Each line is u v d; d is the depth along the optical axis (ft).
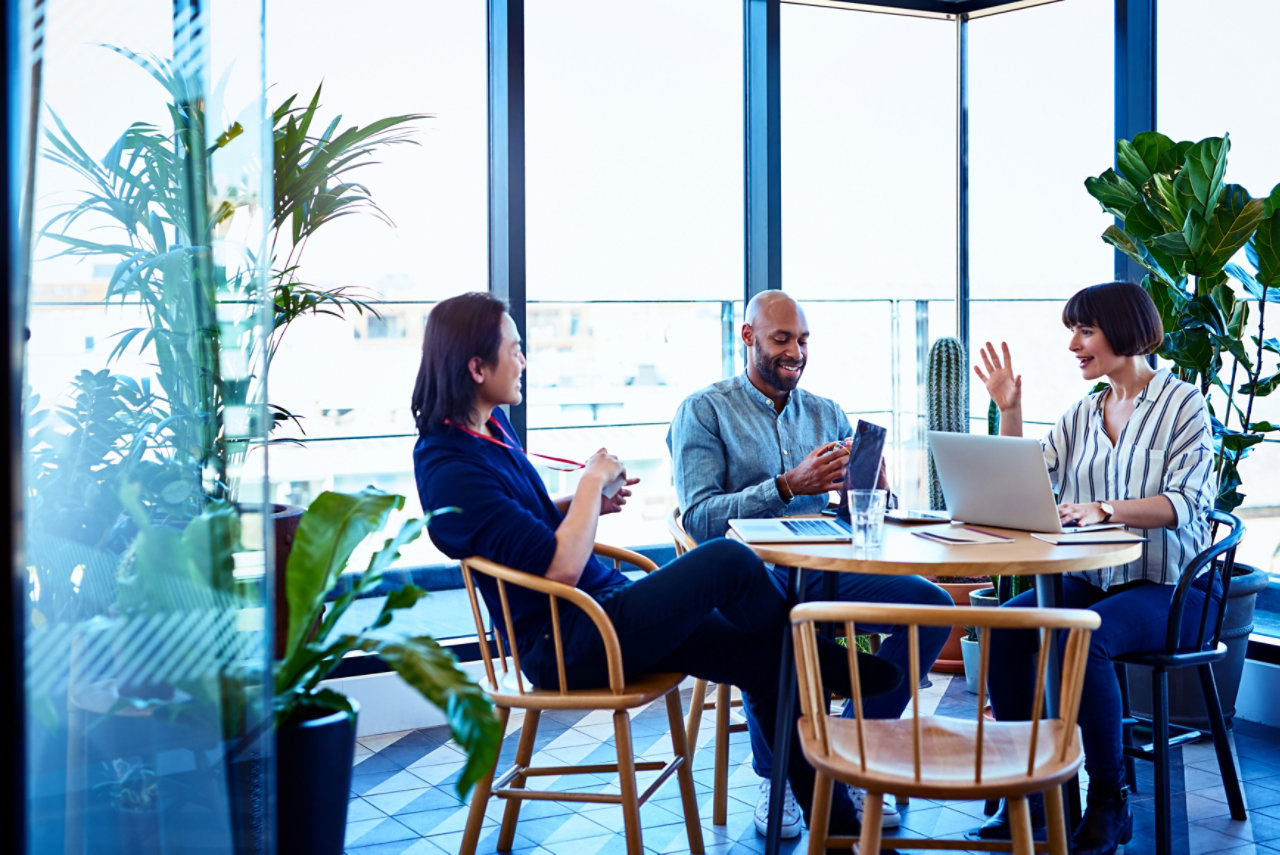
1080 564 7.53
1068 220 15.20
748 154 14.55
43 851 5.54
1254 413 13.08
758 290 14.56
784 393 10.66
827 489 9.63
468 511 7.90
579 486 8.19
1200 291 11.66
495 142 13.17
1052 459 10.43
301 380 13.50
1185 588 8.69
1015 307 15.51
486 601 8.29
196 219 6.48
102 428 6.01
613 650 7.72
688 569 7.93
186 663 6.10
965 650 12.87
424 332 8.32
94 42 6.00
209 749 6.14
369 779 10.68
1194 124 13.38
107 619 5.89
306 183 9.64
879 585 9.33
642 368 16.25
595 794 8.01
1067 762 6.25
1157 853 8.53
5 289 3.91
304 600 7.10
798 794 8.23
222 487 6.37
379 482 14.46
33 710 5.53
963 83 15.14
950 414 13.80
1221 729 9.50
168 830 5.98
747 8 14.49
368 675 12.05
